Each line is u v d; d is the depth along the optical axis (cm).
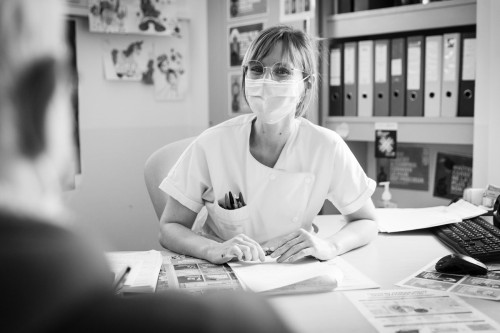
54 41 28
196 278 117
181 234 144
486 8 218
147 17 290
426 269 123
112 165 295
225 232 153
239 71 296
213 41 307
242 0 290
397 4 254
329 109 266
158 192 181
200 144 153
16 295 25
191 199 153
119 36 290
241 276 117
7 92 26
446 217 169
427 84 238
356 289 109
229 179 152
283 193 149
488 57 220
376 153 252
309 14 259
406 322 91
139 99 301
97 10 274
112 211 297
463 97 230
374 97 252
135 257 130
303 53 146
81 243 27
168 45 306
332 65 262
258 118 148
